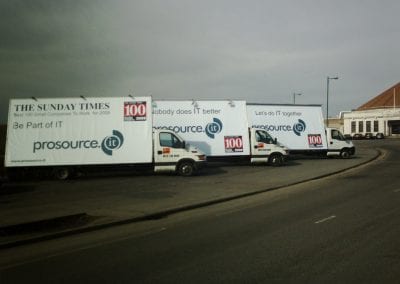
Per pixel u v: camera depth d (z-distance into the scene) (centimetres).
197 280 638
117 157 2173
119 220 1135
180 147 2208
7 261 798
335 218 1066
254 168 2564
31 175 2153
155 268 709
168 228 1044
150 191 1677
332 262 701
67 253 840
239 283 618
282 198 1448
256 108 3114
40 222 1059
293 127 3150
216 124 2695
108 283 646
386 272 645
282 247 807
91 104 2186
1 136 2744
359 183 1766
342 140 3234
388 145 5319
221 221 1095
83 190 1756
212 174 2269
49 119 2166
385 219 1034
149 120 2203
